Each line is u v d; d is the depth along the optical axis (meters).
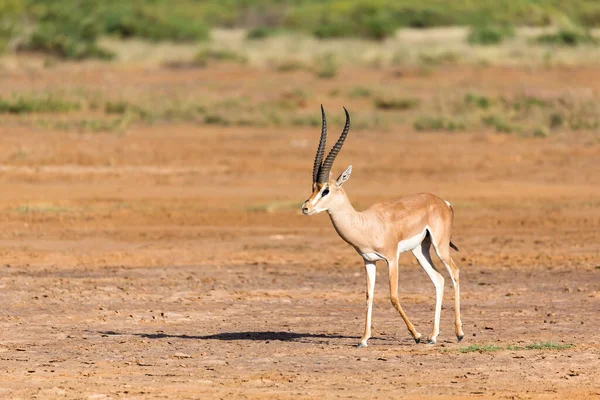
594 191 83.56
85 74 158.50
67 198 79.62
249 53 191.88
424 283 53.62
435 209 39.19
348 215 37.19
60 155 95.81
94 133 107.50
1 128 108.06
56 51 188.75
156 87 145.00
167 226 70.81
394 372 34.09
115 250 62.88
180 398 30.58
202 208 76.75
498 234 68.38
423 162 95.81
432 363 35.44
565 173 90.81
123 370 34.44
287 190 84.50
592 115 118.00
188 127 114.62
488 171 92.12
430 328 42.56
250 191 83.88
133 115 119.56
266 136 108.50
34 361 35.91
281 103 129.88
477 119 118.06
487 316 45.03
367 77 158.50
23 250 62.19
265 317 45.09
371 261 38.22
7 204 76.94
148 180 87.50
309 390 31.55
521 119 118.44
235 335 41.00
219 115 119.38
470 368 34.59
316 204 36.59
